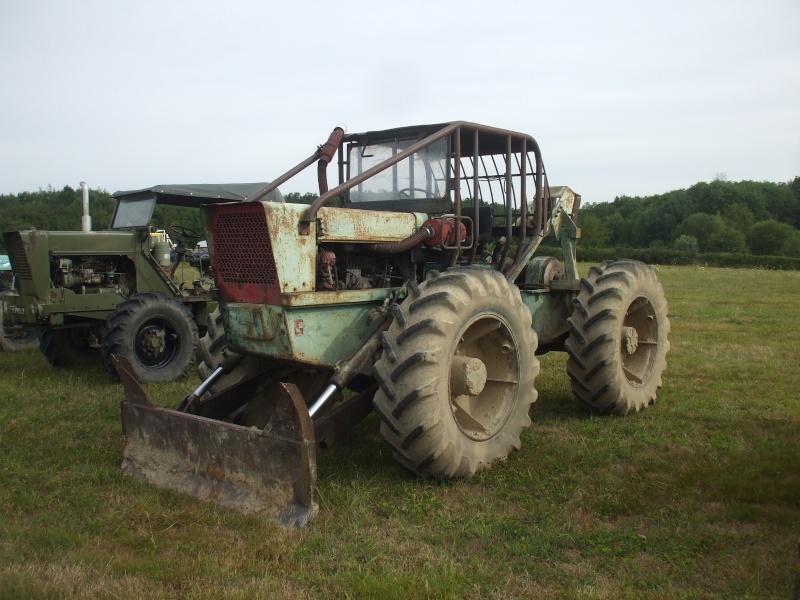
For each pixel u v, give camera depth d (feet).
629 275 17.67
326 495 11.75
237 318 13.20
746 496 11.75
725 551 9.76
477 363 12.70
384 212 14.37
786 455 13.94
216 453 11.82
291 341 12.51
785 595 8.52
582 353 16.96
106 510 11.30
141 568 9.26
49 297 23.82
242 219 12.72
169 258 26.32
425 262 15.34
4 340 30.12
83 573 9.07
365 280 14.28
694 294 57.82
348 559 9.55
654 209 229.45
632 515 11.10
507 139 16.12
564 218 19.33
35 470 13.26
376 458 13.97
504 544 10.04
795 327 35.09
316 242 13.00
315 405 12.16
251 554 9.68
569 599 8.48
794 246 186.60
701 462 13.61
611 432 16.06
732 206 222.28
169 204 27.89
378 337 13.24
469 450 12.77
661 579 8.99
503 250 16.34
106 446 14.98
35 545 9.94
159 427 12.85
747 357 26.07
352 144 16.80
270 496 11.07
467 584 8.85
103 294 24.80
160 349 23.09
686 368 23.89
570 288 17.79
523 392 14.12
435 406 11.93
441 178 15.20
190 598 8.50
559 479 12.72
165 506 11.42
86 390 21.36
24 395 20.44
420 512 11.19
